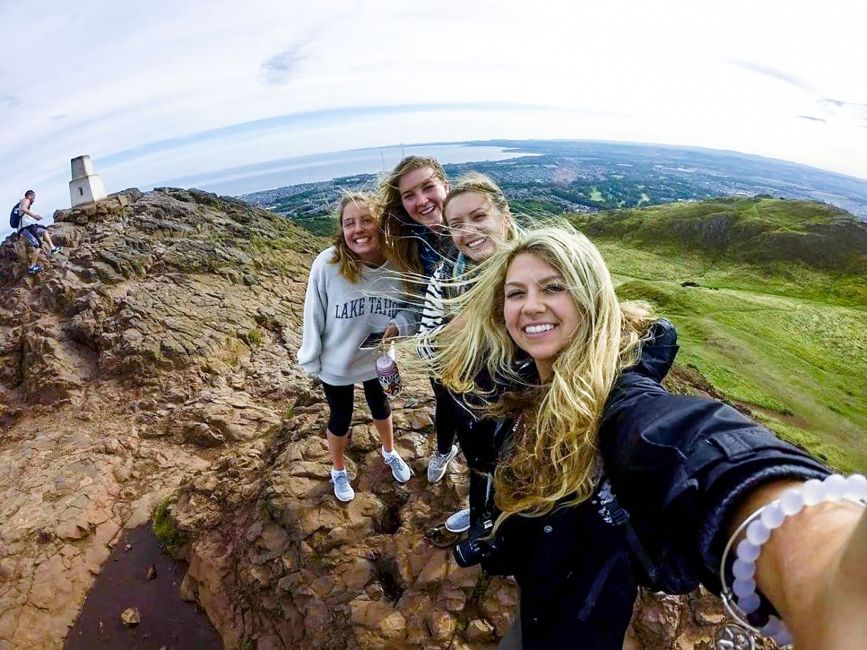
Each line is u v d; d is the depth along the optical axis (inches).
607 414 30.4
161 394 191.3
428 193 62.1
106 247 292.8
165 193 414.3
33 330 226.4
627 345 34.0
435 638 67.2
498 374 42.0
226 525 96.3
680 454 22.8
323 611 73.3
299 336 263.1
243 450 115.6
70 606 96.4
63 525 112.7
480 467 45.3
